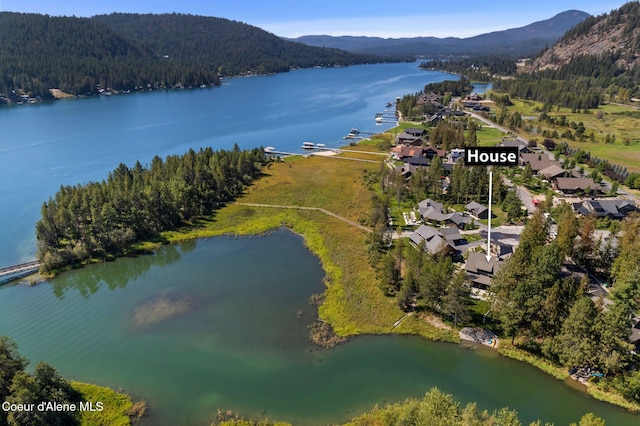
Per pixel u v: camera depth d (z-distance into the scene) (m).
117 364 55.31
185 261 83.00
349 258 81.31
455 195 106.38
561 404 47.66
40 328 63.09
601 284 67.06
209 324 63.34
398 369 53.72
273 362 55.34
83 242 83.88
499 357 55.06
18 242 91.62
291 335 60.50
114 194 91.62
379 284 70.88
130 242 89.06
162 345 58.94
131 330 62.38
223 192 113.81
